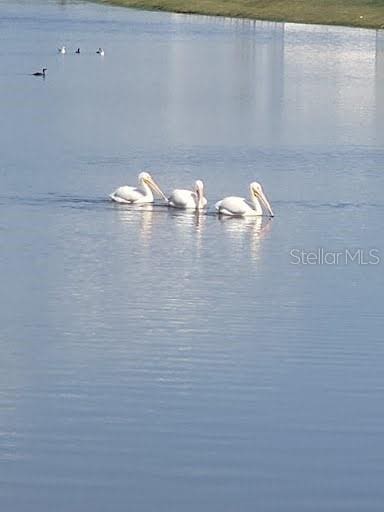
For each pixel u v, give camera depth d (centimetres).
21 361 1569
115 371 1533
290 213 2536
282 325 1748
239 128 3809
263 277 2033
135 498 1201
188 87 4956
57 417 1380
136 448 1303
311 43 7138
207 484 1234
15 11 9375
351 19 8538
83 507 1184
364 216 2517
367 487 1230
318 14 8700
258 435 1341
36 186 2759
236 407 1423
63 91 4675
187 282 1992
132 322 1755
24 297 1884
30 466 1259
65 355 1595
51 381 1495
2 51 6328
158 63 5916
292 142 3525
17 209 2522
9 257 2141
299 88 5006
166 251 2205
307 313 1812
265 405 1428
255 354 1611
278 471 1260
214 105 4400
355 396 1464
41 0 10788
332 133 3731
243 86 5047
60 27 8031
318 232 2369
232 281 2008
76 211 2514
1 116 3925
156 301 1873
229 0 9425
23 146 3319
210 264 2116
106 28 8019
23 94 4547
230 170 3042
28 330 1708
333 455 1299
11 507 1179
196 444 1320
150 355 1600
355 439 1340
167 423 1367
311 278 2031
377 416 1400
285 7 8944
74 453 1292
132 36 7444
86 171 2964
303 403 1436
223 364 1570
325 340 1678
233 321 1769
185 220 2458
